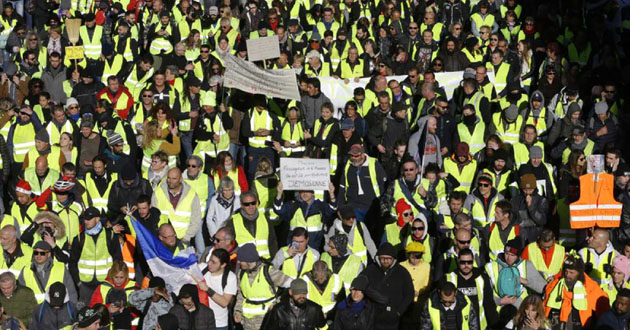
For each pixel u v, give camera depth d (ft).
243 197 89.76
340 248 83.56
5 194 109.19
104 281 82.99
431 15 142.00
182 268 82.84
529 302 78.13
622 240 95.04
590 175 90.48
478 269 81.10
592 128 117.70
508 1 149.28
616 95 123.34
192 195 93.71
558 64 131.75
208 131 108.99
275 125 110.73
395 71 133.18
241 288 82.64
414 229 87.25
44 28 144.97
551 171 101.55
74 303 82.89
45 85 124.26
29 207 93.61
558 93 121.90
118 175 94.53
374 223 99.45
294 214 93.20
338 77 127.75
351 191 99.25
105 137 106.11
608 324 79.00
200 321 77.25
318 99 116.67
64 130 108.78
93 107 113.19
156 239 83.71
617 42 140.87
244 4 151.94
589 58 136.67
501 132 111.24
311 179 93.15
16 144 108.88
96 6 146.61
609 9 142.72
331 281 82.84
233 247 87.97
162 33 139.33
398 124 110.42
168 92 114.73
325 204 94.68
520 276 82.79
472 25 143.64
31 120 108.88
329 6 141.79
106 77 131.64
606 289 86.22
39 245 82.28
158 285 78.38
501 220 90.22
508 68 127.24
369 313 79.87
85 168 104.63
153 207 90.43
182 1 142.41
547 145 116.57
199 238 95.35
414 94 122.42
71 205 92.99
